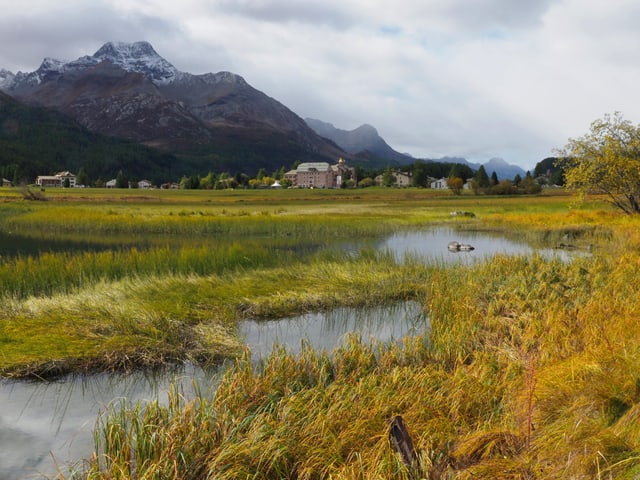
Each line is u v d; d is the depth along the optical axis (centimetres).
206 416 579
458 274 1611
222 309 1223
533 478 446
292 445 538
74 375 843
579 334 888
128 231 3800
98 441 593
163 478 480
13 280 1417
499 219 4494
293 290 1445
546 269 1552
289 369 769
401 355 884
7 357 866
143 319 1056
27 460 576
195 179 17500
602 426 501
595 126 3634
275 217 4484
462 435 562
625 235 2520
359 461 486
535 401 593
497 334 985
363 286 1501
